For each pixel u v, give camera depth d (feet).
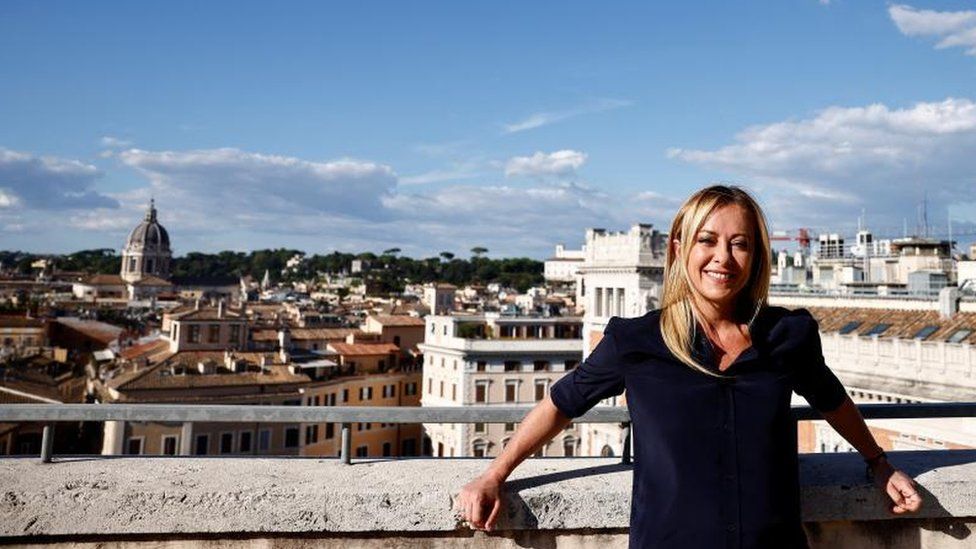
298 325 312.29
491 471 9.52
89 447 165.68
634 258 151.84
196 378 170.30
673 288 9.07
